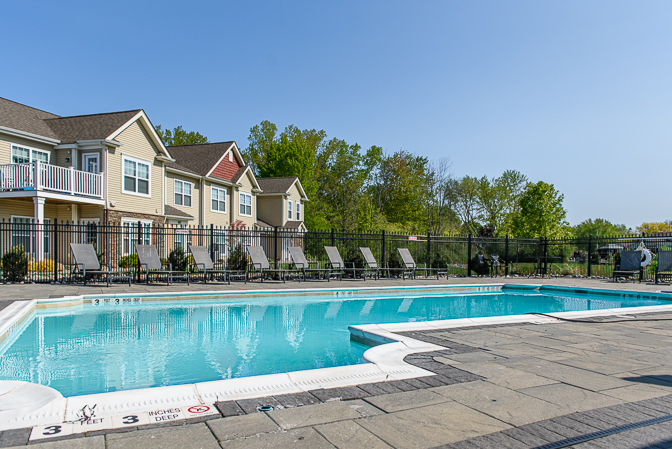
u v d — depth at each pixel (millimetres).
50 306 8570
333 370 3906
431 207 44656
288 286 12117
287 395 3236
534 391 3385
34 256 16094
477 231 45875
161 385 4172
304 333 6828
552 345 5137
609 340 5480
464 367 4086
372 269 15211
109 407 2938
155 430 2566
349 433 2555
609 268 18891
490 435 2545
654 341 5434
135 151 19062
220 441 2420
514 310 10000
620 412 2945
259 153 51344
